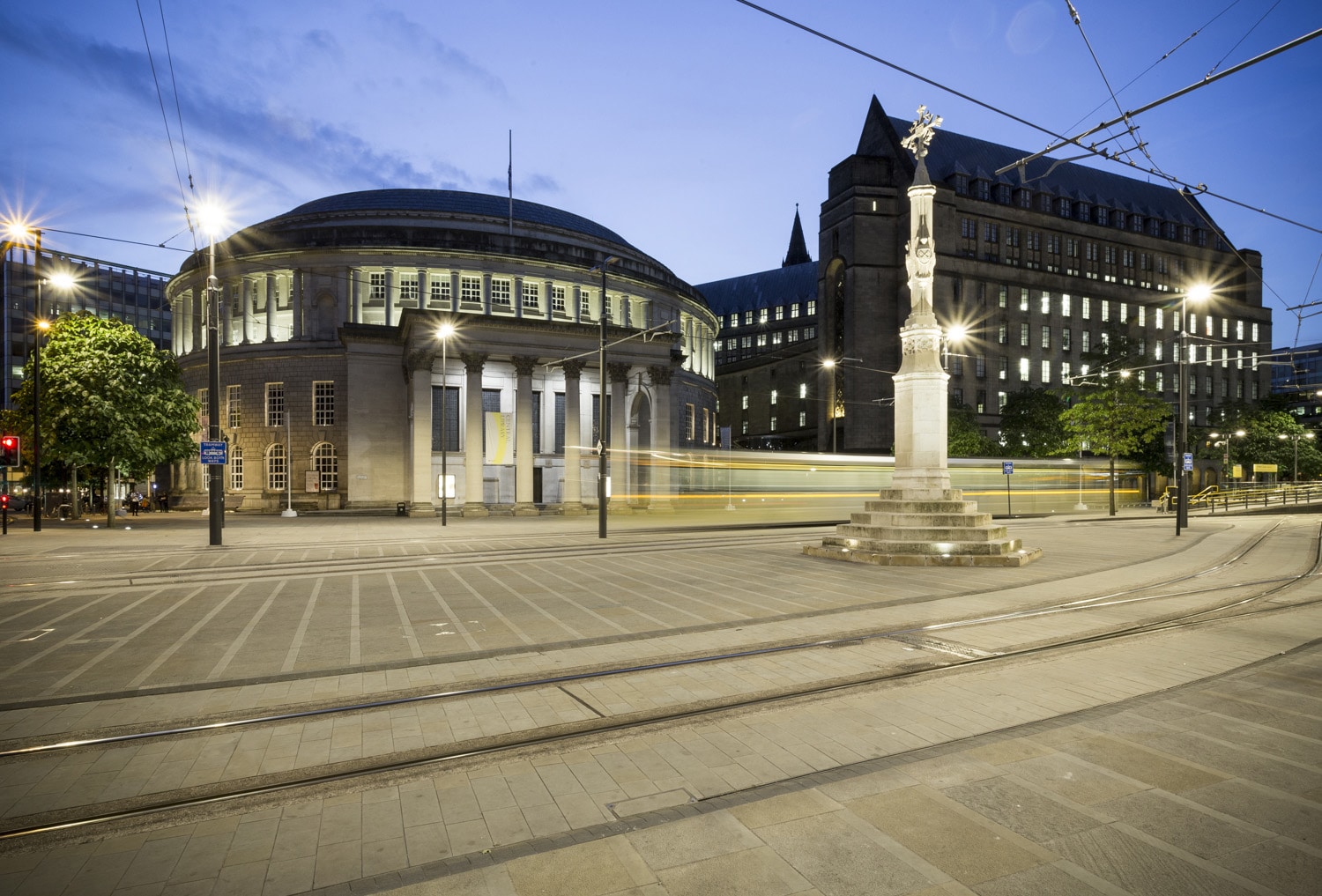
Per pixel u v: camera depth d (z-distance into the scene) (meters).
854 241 85.19
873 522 21.66
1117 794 5.46
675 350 65.38
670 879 4.32
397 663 9.40
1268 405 98.00
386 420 59.34
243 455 63.09
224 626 11.75
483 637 10.88
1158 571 18.23
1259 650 9.92
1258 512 47.69
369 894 4.17
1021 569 18.50
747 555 22.22
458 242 64.19
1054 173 97.38
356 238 63.62
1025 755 6.21
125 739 6.71
